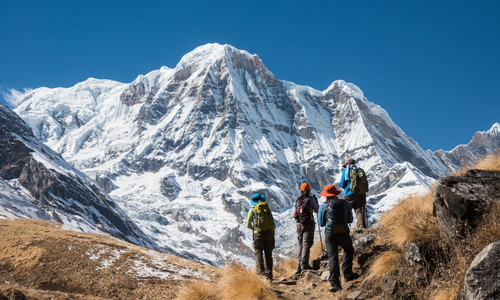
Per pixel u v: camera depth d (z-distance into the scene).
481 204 5.96
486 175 6.39
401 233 7.34
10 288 8.51
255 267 10.31
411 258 6.75
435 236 6.80
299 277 9.73
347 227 7.96
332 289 7.75
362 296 7.04
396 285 6.64
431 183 9.23
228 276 8.52
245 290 8.06
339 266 8.56
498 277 4.66
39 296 31.83
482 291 4.71
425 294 6.20
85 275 41.91
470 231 5.94
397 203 9.78
